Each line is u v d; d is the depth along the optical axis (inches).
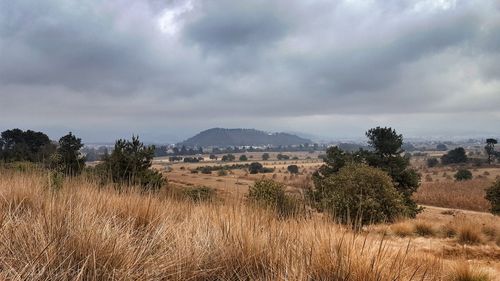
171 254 140.3
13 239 131.0
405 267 144.6
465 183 2578.7
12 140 1845.5
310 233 161.0
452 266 282.7
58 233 132.1
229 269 139.5
